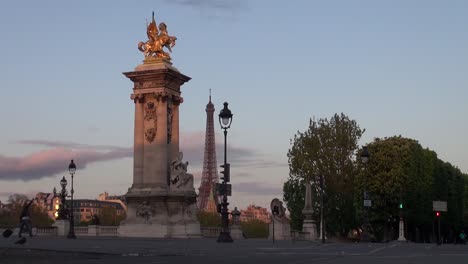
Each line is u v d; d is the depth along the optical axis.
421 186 136.38
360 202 136.38
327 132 147.12
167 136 100.81
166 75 100.12
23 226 57.41
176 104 103.38
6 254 42.03
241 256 41.59
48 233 100.25
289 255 43.62
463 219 174.75
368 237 91.31
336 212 144.62
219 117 65.50
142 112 101.19
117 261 35.75
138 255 41.72
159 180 99.06
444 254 47.31
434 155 146.75
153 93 100.50
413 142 138.88
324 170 145.62
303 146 148.88
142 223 97.94
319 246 64.88
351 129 147.25
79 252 42.78
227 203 68.75
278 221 93.31
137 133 101.19
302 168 147.25
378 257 42.03
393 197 133.38
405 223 138.75
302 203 145.50
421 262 36.31
